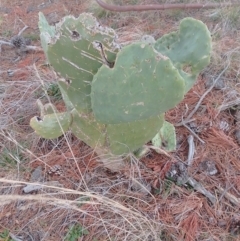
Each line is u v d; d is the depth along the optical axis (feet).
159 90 1.47
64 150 2.35
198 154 2.27
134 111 1.56
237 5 3.56
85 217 2.03
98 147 1.96
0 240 1.99
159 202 2.07
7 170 2.27
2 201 1.79
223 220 2.02
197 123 2.44
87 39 1.47
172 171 2.16
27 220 2.06
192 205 2.05
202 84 2.72
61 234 2.00
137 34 3.34
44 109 1.98
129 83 1.46
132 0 3.94
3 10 4.15
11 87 2.85
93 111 1.62
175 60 1.74
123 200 2.08
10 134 2.38
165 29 3.52
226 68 2.77
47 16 3.99
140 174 2.12
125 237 1.87
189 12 3.70
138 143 1.90
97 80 1.47
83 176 2.14
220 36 3.27
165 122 2.19
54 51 1.54
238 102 2.55
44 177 2.22
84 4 4.08
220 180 2.18
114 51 1.49
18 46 3.37
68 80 1.65
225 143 2.33
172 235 1.95
